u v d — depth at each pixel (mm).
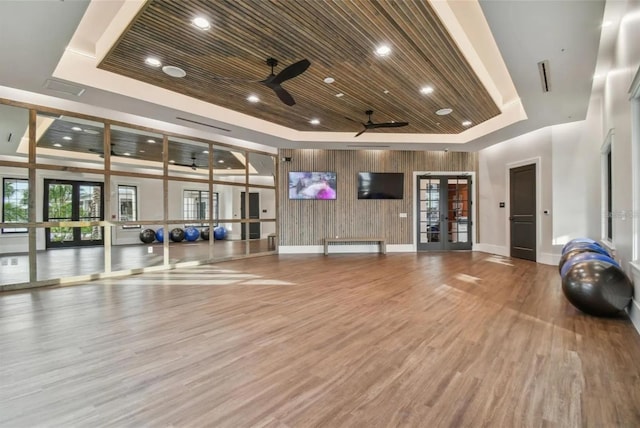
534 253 6773
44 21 2895
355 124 6703
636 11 2775
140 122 5699
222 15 3059
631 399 1837
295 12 3004
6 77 3994
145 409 1764
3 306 3691
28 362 2309
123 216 10844
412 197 8562
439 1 3104
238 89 4867
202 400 1849
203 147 8023
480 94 4934
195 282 4957
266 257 7664
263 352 2482
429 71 4184
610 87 4250
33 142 4602
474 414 1716
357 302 3822
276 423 1646
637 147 3031
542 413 1719
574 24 2910
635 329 2916
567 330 2908
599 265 3271
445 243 8672
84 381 2053
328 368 2229
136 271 5723
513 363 2287
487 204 8219
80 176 9820
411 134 7492
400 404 1810
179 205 12172
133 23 3195
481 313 3398
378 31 3301
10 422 1649
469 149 8258
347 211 8430
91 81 4227
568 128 6156
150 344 2629
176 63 4039
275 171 8273
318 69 4129
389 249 8531
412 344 2625
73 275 5293
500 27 2955
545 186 6473
